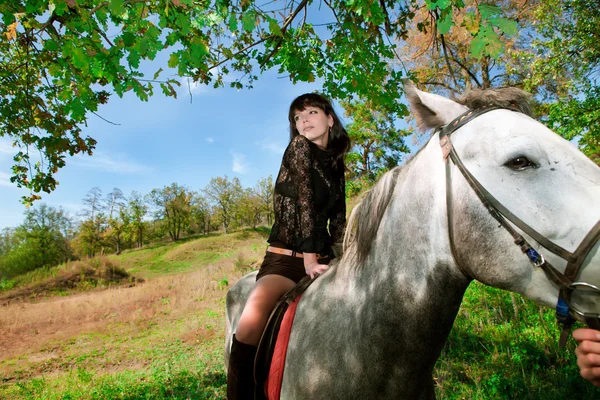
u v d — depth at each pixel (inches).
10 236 2050.9
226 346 103.2
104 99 149.7
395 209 54.7
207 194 2413.9
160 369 231.5
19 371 281.0
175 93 90.0
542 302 40.5
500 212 40.9
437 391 125.7
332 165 74.5
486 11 54.8
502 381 118.8
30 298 754.8
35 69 159.2
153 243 2322.8
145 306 470.3
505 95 48.8
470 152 44.6
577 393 110.6
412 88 53.1
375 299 53.3
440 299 48.8
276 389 59.9
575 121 315.3
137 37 77.2
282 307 66.2
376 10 116.0
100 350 311.7
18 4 89.7
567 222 37.9
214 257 1346.0
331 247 73.7
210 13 78.9
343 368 53.7
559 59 335.6
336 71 183.9
